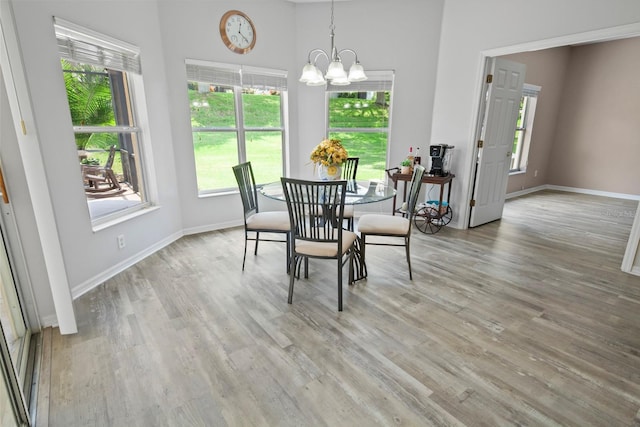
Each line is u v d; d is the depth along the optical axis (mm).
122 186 3168
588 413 1539
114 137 3037
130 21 2990
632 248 2982
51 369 1797
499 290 2691
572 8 2984
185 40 3525
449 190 4258
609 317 2314
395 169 4473
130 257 3139
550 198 6102
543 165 6727
